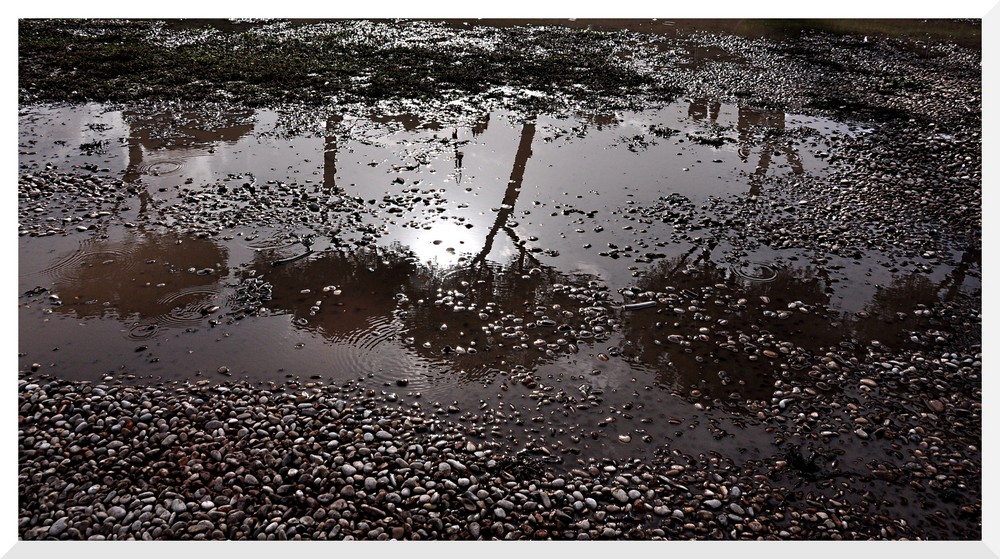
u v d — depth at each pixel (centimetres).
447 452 503
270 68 1531
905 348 652
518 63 1652
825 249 834
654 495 477
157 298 691
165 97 1329
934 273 785
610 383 593
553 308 701
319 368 596
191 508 445
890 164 1099
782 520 461
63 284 708
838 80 1608
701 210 930
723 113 1351
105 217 857
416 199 937
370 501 458
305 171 1016
